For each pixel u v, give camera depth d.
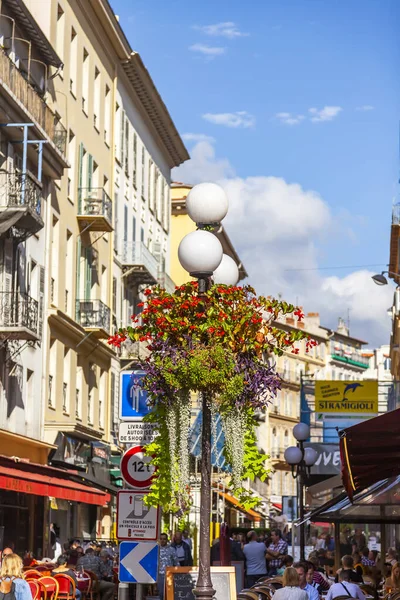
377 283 40.50
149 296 12.02
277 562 26.25
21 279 36.62
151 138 64.00
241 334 11.65
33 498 36.25
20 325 34.16
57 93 42.28
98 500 30.27
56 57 39.84
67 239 44.22
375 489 20.47
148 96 58.78
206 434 11.49
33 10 41.47
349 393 43.97
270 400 12.14
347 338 134.62
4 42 35.16
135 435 14.05
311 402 44.38
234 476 11.83
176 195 80.69
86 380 46.22
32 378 37.91
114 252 53.03
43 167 38.81
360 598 16.84
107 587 24.47
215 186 12.02
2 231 33.03
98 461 46.56
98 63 49.78
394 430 11.59
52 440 39.53
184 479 11.84
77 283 44.97
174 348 11.64
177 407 11.84
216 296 11.80
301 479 25.95
